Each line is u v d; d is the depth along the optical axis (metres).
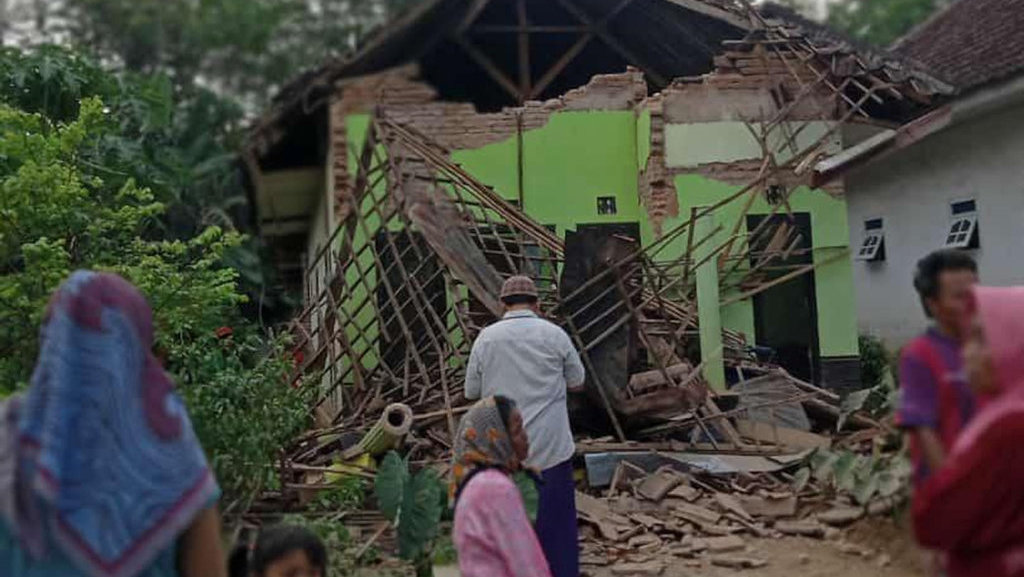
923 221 16.34
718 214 13.03
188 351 6.67
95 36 26.86
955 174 15.41
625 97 13.86
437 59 15.92
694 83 13.31
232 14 27.86
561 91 16.66
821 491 8.03
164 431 2.11
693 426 9.49
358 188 11.62
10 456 1.98
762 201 13.12
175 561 2.18
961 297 3.27
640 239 13.62
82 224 7.62
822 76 12.91
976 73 13.45
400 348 11.87
